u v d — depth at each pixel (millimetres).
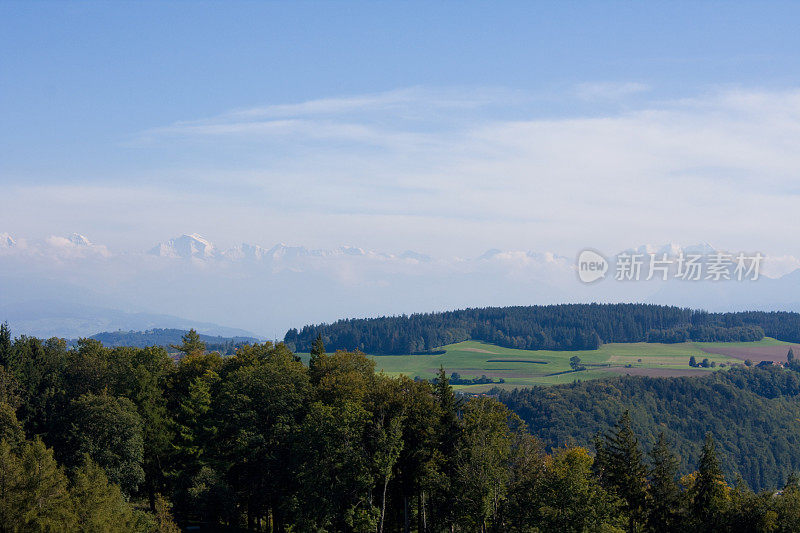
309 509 58219
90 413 64938
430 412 62438
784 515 54219
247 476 67375
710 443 60000
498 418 63906
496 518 60969
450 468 60125
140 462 67438
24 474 48625
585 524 50000
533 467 66188
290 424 65188
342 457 58000
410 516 67562
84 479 51312
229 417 65688
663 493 60844
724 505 57438
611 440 63875
